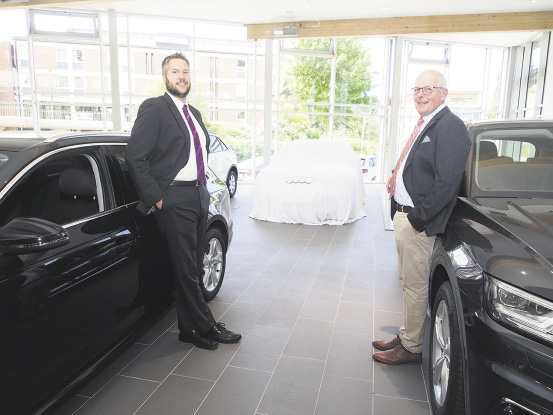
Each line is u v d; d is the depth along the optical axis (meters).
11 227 1.56
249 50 11.98
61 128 11.37
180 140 2.44
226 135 12.45
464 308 1.68
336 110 13.07
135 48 11.38
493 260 1.65
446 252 2.00
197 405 2.18
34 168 1.90
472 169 2.46
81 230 2.06
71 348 1.95
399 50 11.17
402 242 2.43
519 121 2.75
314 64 12.65
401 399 2.24
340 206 6.54
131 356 2.66
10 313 1.63
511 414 1.42
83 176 2.20
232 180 9.05
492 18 9.67
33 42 10.91
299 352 2.72
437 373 2.10
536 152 2.56
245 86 12.23
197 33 11.61
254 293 3.72
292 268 4.44
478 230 1.90
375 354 2.62
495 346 1.48
